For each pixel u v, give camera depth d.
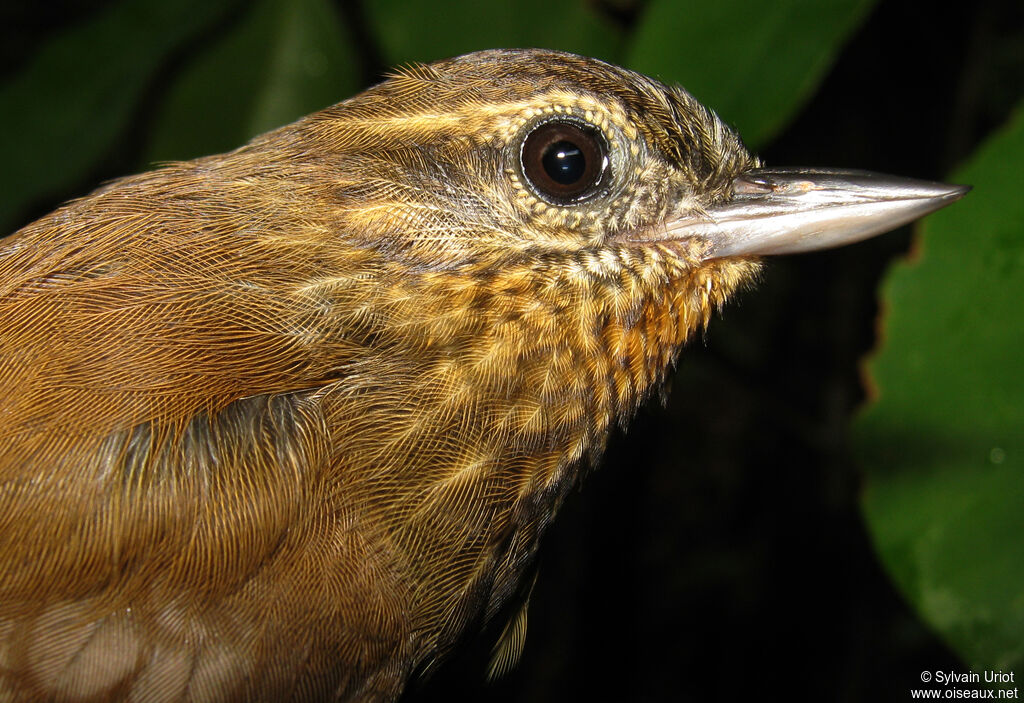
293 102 0.28
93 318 0.24
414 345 0.24
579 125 0.24
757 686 0.33
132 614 0.24
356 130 0.24
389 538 0.24
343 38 0.28
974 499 0.25
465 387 0.24
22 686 0.23
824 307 0.33
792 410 0.32
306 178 0.24
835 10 0.26
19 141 0.28
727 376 0.34
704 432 0.34
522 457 0.24
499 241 0.24
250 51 0.28
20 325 0.24
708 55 0.26
